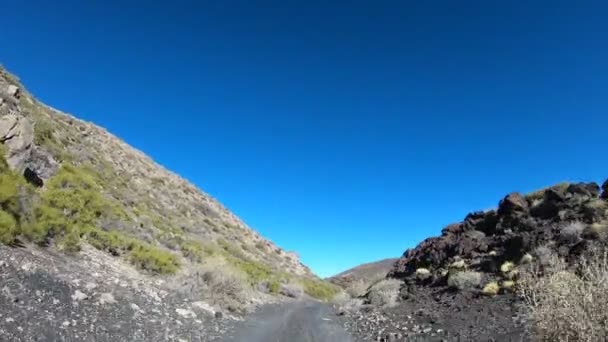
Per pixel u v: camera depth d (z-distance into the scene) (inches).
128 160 1963.6
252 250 2118.6
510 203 995.9
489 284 700.0
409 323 643.5
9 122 663.8
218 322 570.3
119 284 534.9
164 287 649.0
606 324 249.3
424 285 917.8
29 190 596.4
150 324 436.8
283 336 564.7
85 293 432.8
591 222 755.4
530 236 786.8
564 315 266.5
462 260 915.4
